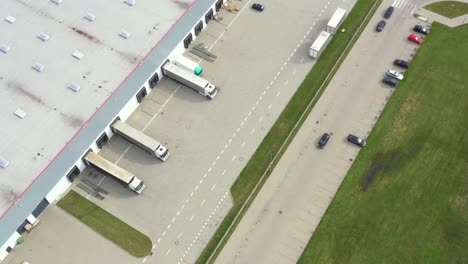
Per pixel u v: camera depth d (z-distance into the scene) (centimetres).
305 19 10575
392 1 10756
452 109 9206
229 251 8000
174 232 8200
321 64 9919
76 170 8694
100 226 8281
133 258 7981
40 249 8100
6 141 8162
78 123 8294
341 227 8100
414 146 8844
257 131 9144
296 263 7831
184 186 8625
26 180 7788
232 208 8375
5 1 9681
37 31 9312
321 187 8512
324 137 8912
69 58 8994
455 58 9856
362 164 8700
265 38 10325
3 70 8875
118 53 9031
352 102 9412
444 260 7731
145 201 8500
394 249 7856
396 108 9288
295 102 9450
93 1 9675
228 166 8788
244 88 9669
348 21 10494
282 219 8238
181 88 9719
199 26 10275
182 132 9181
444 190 8356
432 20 10425
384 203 8288
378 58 9950
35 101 8550
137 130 8944
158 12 9512
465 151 8725
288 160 8812
